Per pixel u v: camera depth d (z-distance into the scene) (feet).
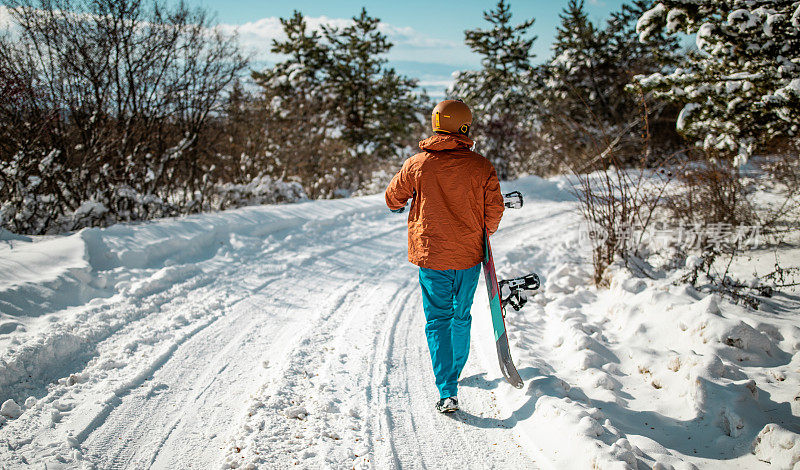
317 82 87.04
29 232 19.54
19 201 19.04
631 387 10.37
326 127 49.88
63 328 11.46
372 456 8.19
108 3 21.39
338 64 88.07
